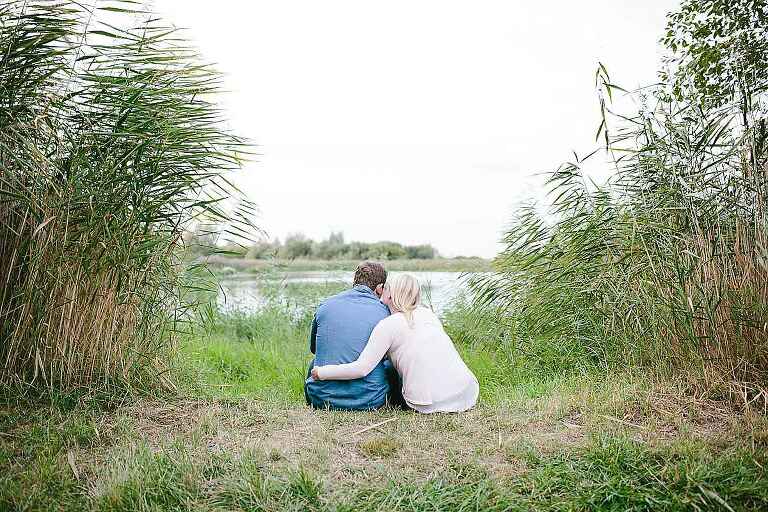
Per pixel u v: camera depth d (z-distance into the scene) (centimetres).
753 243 422
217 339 781
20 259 382
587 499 256
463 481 277
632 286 482
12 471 285
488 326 665
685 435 323
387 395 432
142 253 400
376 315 434
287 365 629
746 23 711
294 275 1115
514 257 629
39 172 365
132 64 404
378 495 263
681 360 438
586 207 531
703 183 446
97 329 400
